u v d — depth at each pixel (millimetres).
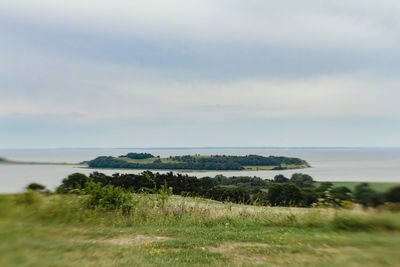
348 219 8438
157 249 6426
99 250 5953
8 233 5977
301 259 5691
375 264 5316
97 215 9500
